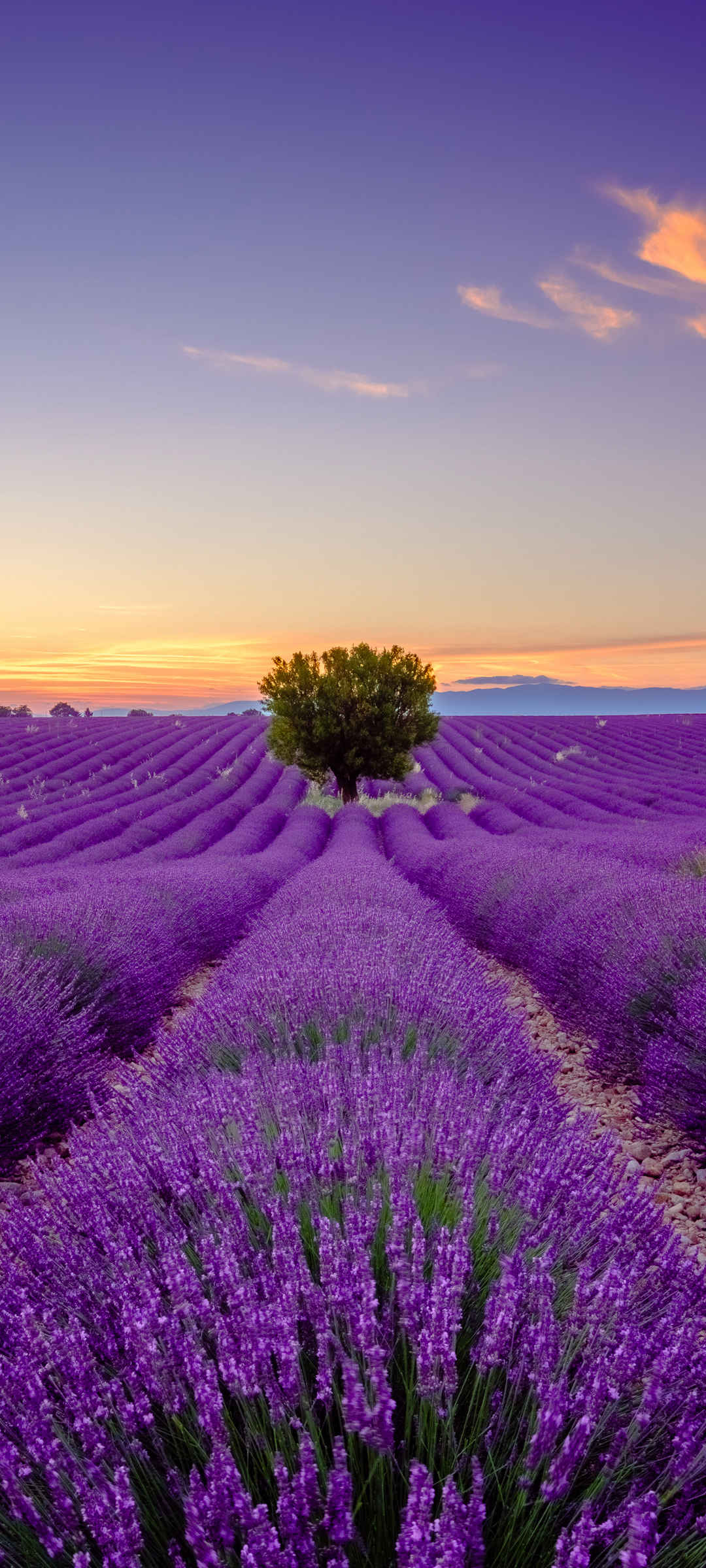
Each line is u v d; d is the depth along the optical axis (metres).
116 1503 1.37
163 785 30.92
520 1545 1.41
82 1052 4.98
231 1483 1.32
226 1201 2.11
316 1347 1.72
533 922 8.36
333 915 6.79
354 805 29.62
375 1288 1.77
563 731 47.38
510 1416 1.58
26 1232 2.20
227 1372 1.56
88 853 18.61
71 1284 2.05
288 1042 3.86
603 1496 1.52
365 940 5.76
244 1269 1.96
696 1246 3.25
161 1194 2.36
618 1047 5.31
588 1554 1.28
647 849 11.67
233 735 49.72
